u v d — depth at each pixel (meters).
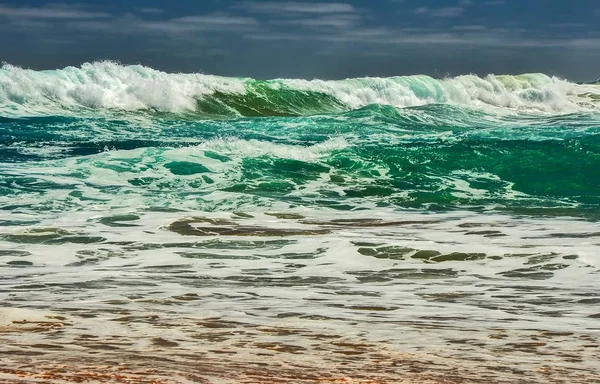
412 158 16.09
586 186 14.36
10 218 10.57
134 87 31.33
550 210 12.12
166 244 8.98
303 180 14.38
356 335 4.91
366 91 40.94
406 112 29.88
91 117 27.77
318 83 39.78
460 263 7.98
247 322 5.30
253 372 3.79
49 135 21.28
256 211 11.58
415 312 5.79
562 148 16.92
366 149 16.67
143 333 4.81
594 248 8.60
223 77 36.00
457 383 3.71
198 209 11.66
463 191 13.83
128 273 7.49
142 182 13.77
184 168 14.79
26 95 28.88
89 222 10.35
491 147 17.09
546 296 6.48
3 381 3.36
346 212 11.71
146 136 21.95
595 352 4.50
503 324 5.35
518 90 46.88
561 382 3.78
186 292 6.56
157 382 3.47
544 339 4.86
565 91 47.00
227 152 16.08
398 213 11.71
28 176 13.95
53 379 3.43
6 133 21.34
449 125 27.53
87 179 13.87
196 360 4.05
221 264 7.98
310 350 4.43
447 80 44.50
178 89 33.28
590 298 6.39
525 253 8.35
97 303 5.99
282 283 7.05
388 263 8.02
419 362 4.16
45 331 4.78
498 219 11.18
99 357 4.03
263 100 36.12
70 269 7.68
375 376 3.79
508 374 3.92
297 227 10.16
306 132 23.72
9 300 6.09
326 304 6.10
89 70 31.33
